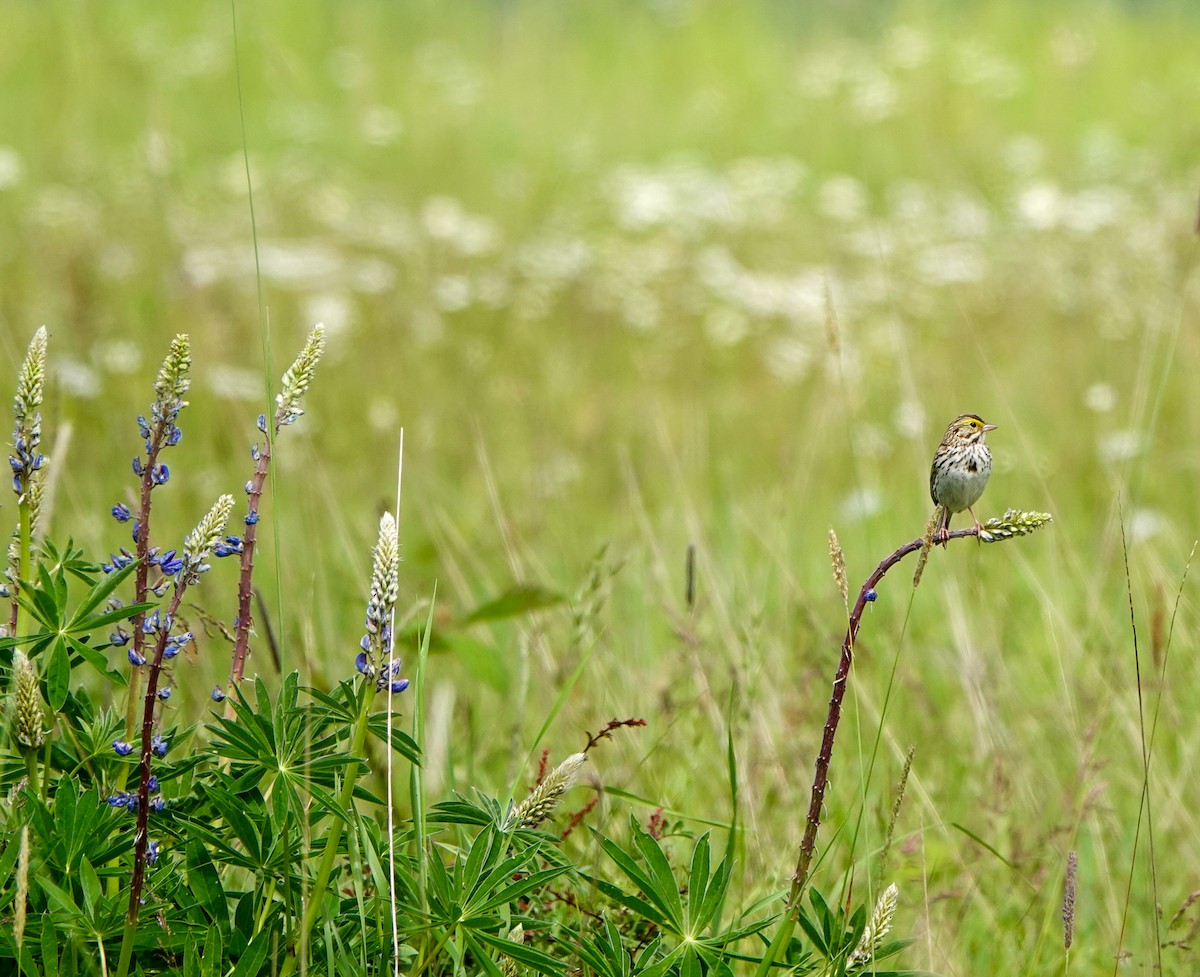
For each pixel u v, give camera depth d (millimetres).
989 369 11961
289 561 9680
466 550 9977
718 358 18156
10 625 4672
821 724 8250
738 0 38406
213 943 4305
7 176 22859
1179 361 16281
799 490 12211
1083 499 12898
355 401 14727
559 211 25281
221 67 29281
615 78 35250
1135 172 27641
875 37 37156
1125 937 6852
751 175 27484
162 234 18062
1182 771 7816
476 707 8031
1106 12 37844
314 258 19734
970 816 7707
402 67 33500
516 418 15164
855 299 20609
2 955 4266
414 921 4527
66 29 18031
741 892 6281
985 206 25938
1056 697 8719
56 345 14656
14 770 4672
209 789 4461
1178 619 9305
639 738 7535
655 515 11906
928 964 5977
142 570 4496
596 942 4711
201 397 13906
